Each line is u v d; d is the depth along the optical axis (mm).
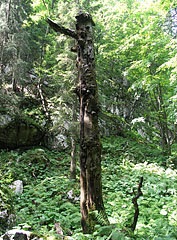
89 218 2799
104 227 2479
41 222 4105
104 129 11656
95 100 3100
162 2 7789
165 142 10508
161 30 9438
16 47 8906
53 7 11711
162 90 10234
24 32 9758
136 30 9453
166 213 4301
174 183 6211
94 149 2963
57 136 9500
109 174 7414
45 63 10938
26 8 12578
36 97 10555
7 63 9242
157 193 5617
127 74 9641
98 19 10148
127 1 11328
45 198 5586
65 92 6949
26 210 4625
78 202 5297
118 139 11125
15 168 6992
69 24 6812
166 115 10039
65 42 7348
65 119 7004
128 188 6008
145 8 8609
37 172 7266
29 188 6160
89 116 3039
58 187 5996
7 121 8359
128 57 10703
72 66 6816
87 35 3203
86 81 3100
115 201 5176
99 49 9633
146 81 8438
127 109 12398
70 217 4227
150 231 3277
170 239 2316
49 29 12352
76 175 7086
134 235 2697
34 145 9258
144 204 4957
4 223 3035
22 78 9281
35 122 9172
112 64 11047
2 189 3619
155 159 9227
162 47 8445
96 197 2881
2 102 8391
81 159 2998
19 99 9172
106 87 10828
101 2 11172
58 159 8664
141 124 11633
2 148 8578
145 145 11453
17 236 2289
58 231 3066
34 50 11461
